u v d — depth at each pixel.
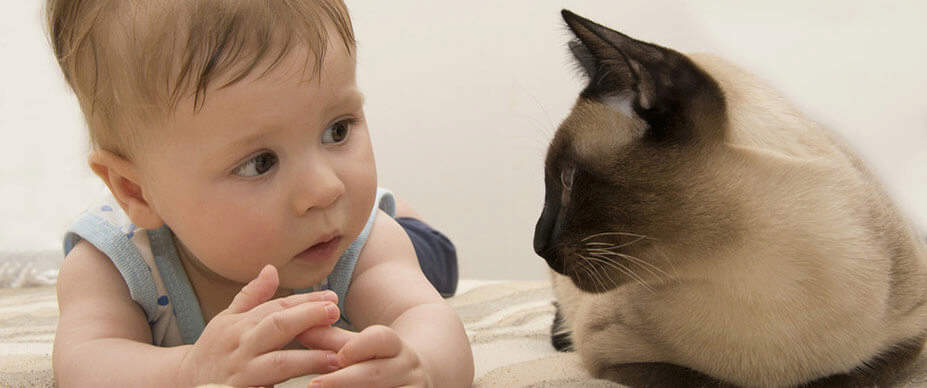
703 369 1.05
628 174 1.05
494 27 2.29
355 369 0.77
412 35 2.36
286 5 0.90
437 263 1.66
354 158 0.94
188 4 0.88
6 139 2.35
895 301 1.00
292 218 0.90
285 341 0.79
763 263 0.98
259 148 0.88
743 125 1.03
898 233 1.04
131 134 0.93
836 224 0.98
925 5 1.96
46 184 2.36
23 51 2.43
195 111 0.87
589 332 1.13
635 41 1.01
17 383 1.07
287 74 0.87
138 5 0.90
